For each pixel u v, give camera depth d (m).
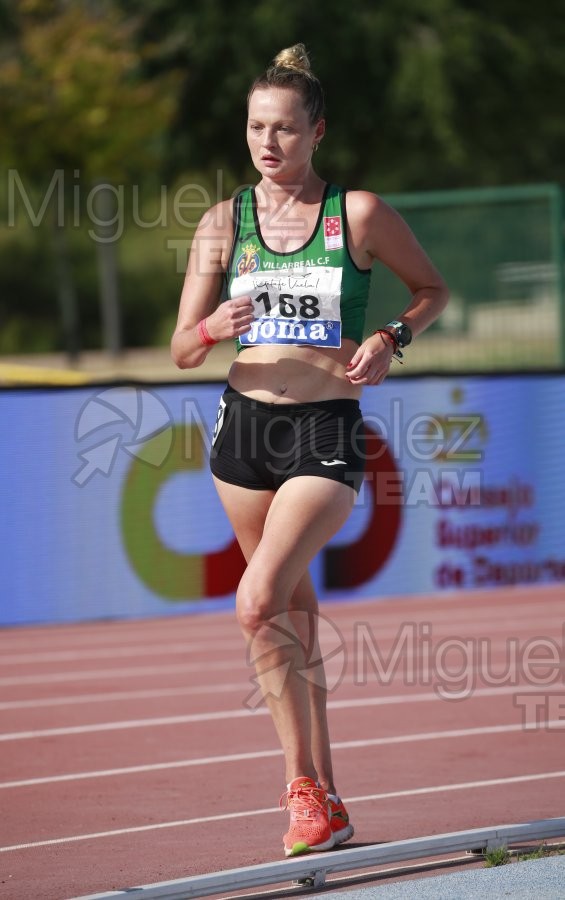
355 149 77.88
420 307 11.24
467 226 39.31
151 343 91.69
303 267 10.91
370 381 10.84
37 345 97.69
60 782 14.99
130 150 60.94
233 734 17.56
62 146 59.03
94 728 18.08
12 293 98.88
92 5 66.19
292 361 10.95
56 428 27.19
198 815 13.39
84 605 27.73
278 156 10.84
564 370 31.17
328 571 29.59
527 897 9.48
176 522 28.34
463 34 73.50
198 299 11.27
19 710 19.38
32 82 58.75
